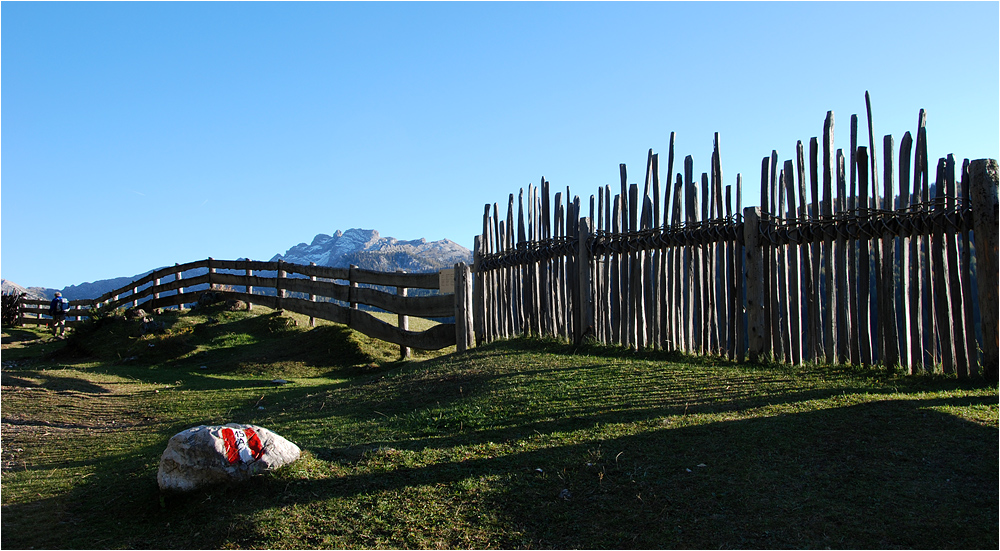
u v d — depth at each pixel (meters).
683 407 6.07
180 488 4.62
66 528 4.36
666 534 3.80
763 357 7.93
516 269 12.12
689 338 8.78
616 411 6.09
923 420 5.22
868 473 4.40
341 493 4.50
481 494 4.40
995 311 6.19
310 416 7.48
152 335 15.61
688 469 4.61
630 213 9.54
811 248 7.70
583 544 3.76
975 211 6.29
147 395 10.26
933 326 6.64
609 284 9.99
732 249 8.36
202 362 13.80
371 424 6.54
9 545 4.09
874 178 6.96
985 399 5.65
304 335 15.08
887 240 6.91
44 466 6.10
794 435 5.12
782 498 4.14
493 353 10.46
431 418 6.41
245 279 18.66
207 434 4.78
